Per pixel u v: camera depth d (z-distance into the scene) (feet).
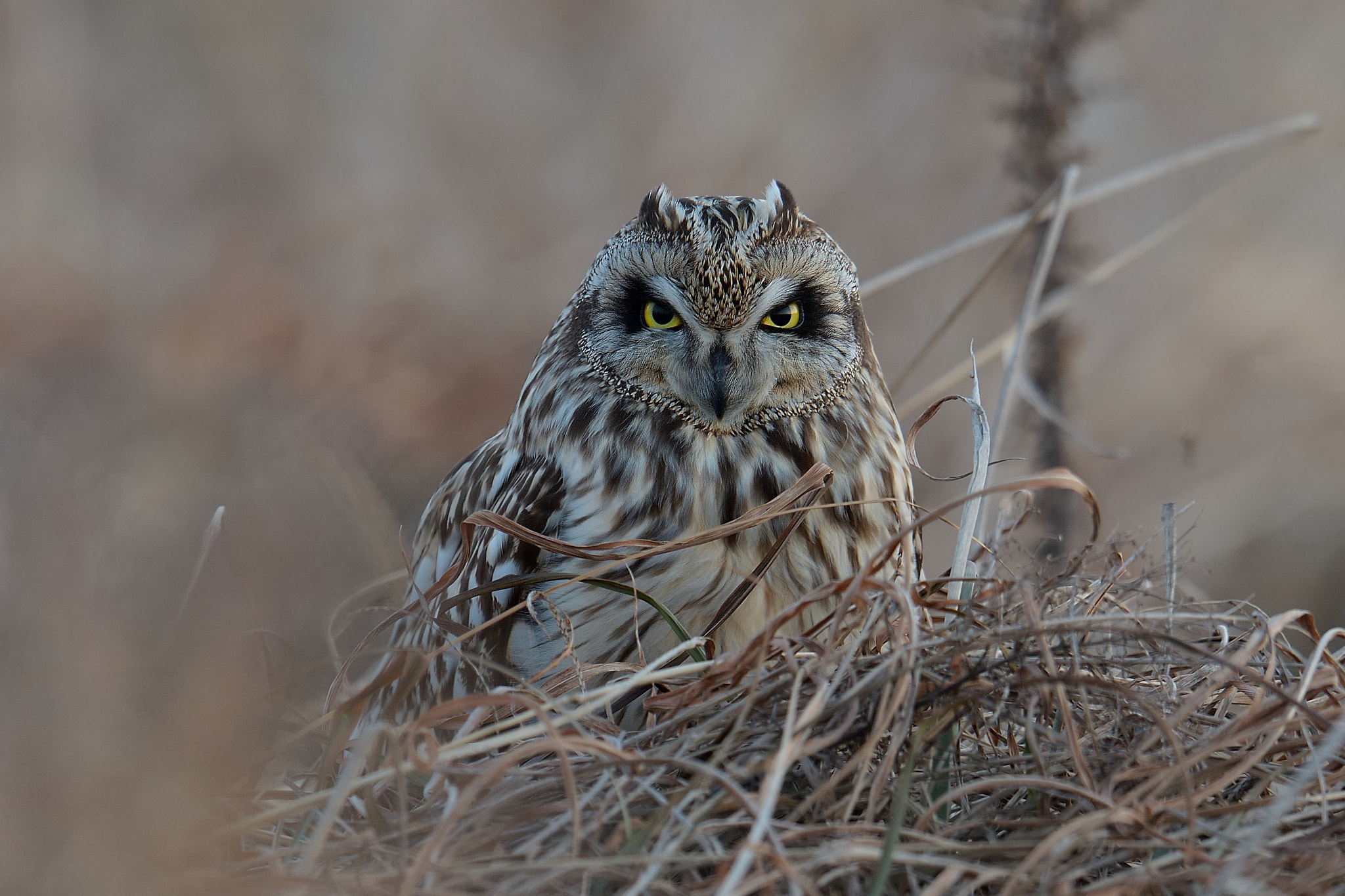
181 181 44.47
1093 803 24.72
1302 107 36.01
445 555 25.43
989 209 32.50
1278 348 28.43
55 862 24.61
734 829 24.73
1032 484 24.90
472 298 34.04
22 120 41.98
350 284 33.17
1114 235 30.35
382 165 44.52
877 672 24.77
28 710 24.70
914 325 30.91
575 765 24.77
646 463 25.18
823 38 40.55
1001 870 24.64
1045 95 25.95
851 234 34.88
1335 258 31.76
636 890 24.61
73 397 26.35
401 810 24.71
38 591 24.93
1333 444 26.71
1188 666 24.94
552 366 25.30
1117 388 27.84
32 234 35.94
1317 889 24.63
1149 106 34.60
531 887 24.64
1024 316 25.48
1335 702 24.86
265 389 26.40
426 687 25.22
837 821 24.75
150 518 25.66
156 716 24.75
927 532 26.27
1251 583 26.50
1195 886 24.64
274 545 25.54
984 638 24.80
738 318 25.16
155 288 33.04
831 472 25.03
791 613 24.84
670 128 40.73
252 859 24.73
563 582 25.13
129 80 47.55
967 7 35.22
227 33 47.80
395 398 26.50
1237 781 24.80
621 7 45.62
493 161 43.24
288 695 25.18
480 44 47.32
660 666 24.98
